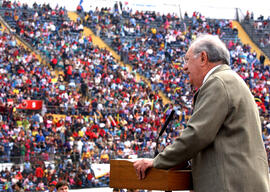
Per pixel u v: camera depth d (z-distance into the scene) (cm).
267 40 3931
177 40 3656
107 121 2273
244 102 230
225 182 217
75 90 2575
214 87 229
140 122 2427
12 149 1712
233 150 222
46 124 2073
